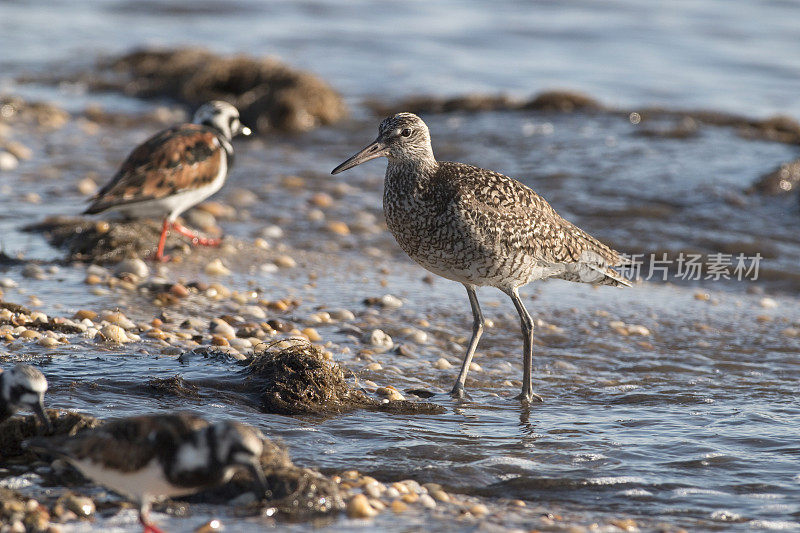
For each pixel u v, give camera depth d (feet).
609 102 94.27
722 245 58.65
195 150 51.03
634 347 42.91
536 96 90.12
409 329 42.83
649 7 144.77
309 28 127.03
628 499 27.89
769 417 34.68
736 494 28.35
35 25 121.90
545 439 31.99
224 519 25.34
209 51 103.45
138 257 50.34
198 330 40.14
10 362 34.09
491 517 26.11
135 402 31.45
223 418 30.96
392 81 101.60
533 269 36.14
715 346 43.42
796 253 58.18
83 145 75.77
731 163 72.28
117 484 23.71
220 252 52.70
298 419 32.04
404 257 56.08
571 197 65.51
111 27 124.06
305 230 59.06
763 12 141.79
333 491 26.30
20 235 53.31
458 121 85.10
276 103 84.38
